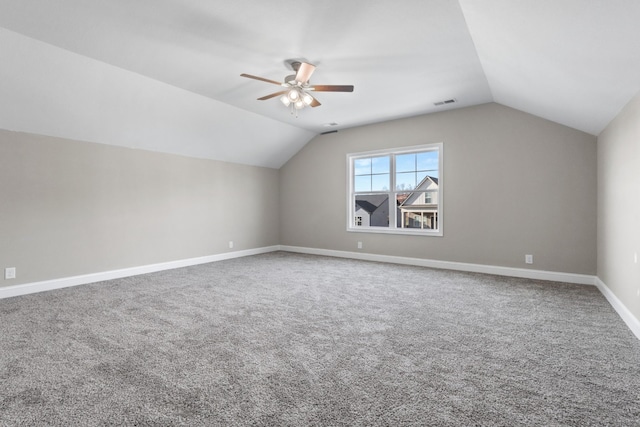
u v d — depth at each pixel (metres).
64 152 4.10
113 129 4.34
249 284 4.19
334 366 2.06
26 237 3.78
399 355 2.21
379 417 1.55
